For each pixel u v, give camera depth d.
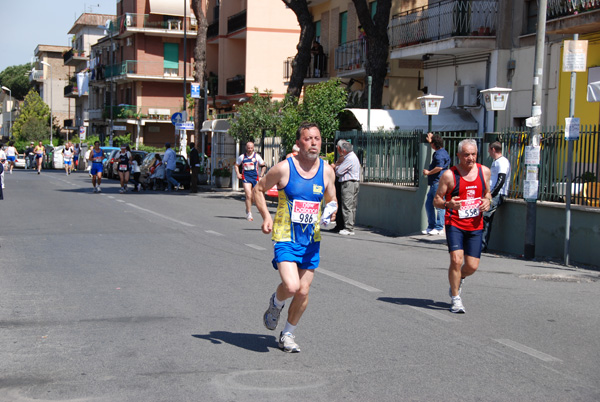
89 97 77.81
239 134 24.77
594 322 7.36
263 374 5.36
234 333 6.57
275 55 41.66
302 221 5.69
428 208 15.02
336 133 19.80
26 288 8.52
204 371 5.41
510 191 12.95
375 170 17.47
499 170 12.41
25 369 5.41
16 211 18.55
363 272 10.20
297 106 23.80
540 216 12.17
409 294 8.62
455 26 22.34
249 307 7.67
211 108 48.25
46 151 60.22
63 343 6.15
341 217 15.64
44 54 105.50
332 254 12.05
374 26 23.89
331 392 4.97
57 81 105.06
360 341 6.38
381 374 5.41
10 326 6.72
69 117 94.88
